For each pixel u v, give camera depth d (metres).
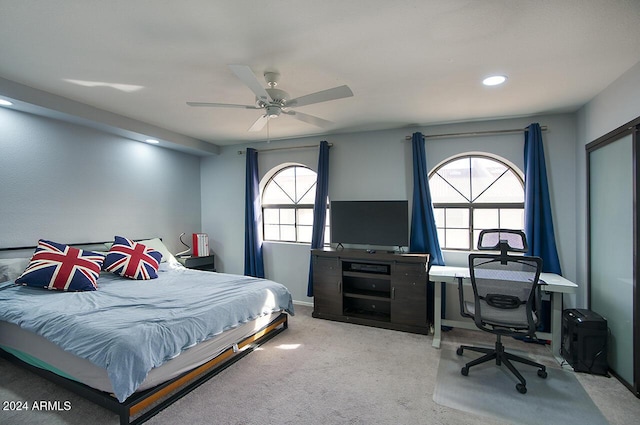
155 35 1.92
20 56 2.18
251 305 2.92
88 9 1.66
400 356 2.96
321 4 1.62
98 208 3.80
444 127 3.89
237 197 5.11
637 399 2.27
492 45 2.04
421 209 3.89
